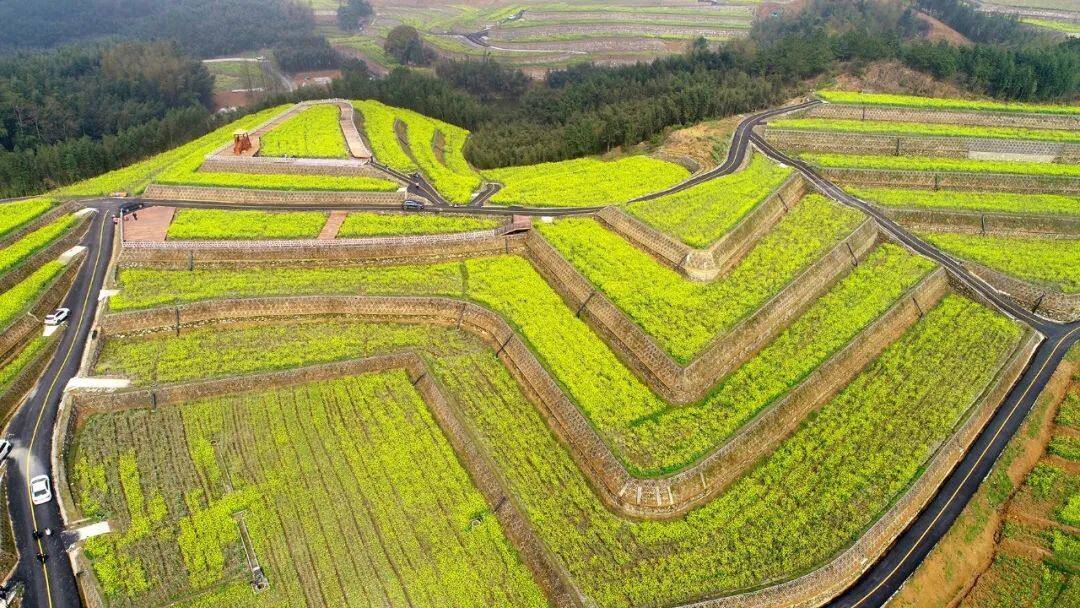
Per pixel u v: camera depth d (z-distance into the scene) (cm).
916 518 5906
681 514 5806
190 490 5881
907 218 9731
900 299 8012
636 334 7131
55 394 6656
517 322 7606
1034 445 6562
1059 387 7156
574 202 9981
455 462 6253
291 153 11162
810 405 6800
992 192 10525
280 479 6022
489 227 9175
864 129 11900
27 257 8256
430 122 15350
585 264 8238
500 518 5769
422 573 5338
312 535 5581
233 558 5375
